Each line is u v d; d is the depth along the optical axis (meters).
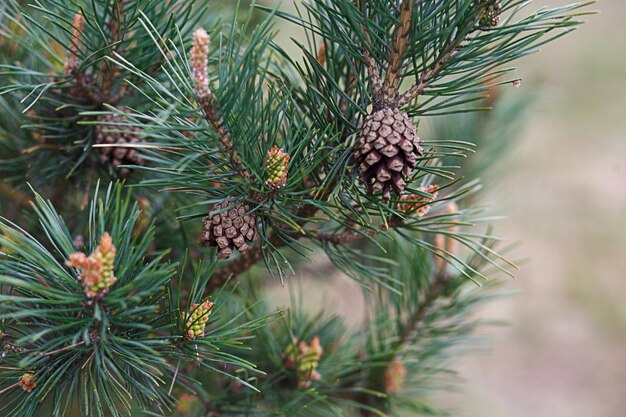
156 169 0.53
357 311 1.26
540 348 2.35
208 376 0.67
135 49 0.60
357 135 0.56
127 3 0.60
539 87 1.01
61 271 0.51
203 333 0.54
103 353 0.52
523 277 2.53
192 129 0.52
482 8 0.52
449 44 0.54
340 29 0.55
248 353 0.68
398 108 0.55
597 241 2.64
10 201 0.71
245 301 0.70
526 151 2.96
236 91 0.52
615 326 2.42
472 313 0.76
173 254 0.68
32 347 0.54
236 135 0.53
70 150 0.64
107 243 0.49
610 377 2.26
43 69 0.67
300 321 0.72
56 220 0.53
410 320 0.75
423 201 0.56
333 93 0.59
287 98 0.57
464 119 0.94
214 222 0.54
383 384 0.72
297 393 0.67
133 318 0.53
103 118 0.61
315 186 0.58
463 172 0.89
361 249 0.76
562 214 2.74
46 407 0.64
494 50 0.55
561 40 3.64
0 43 0.67
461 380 0.80
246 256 0.61
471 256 0.74
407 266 0.75
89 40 0.60
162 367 0.59
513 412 2.13
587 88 3.32
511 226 2.64
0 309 0.52
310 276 0.94
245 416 0.64
